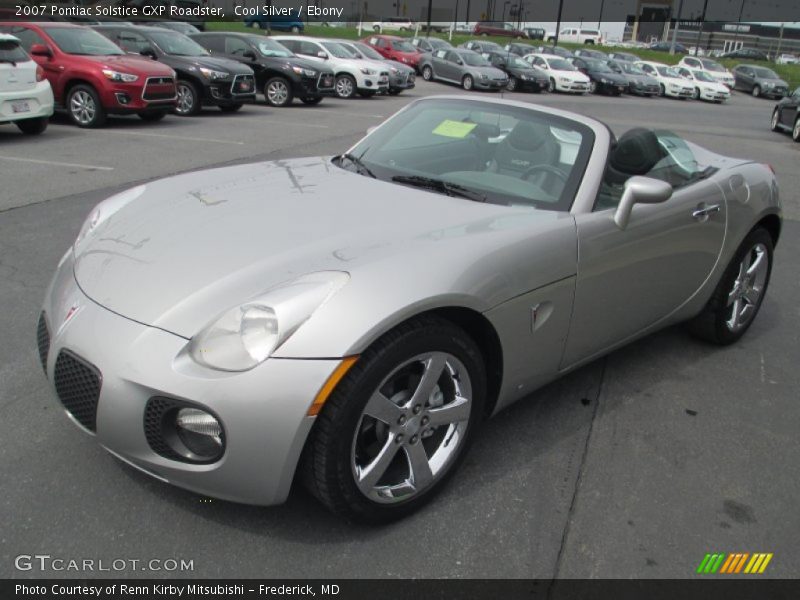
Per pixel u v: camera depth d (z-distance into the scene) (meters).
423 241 2.37
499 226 2.57
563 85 27.81
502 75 25.20
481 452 2.78
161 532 2.21
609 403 3.26
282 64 15.46
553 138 3.15
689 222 3.29
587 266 2.75
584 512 2.46
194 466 2.04
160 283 2.21
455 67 25.62
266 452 1.98
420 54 28.16
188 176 3.26
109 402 2.04
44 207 5.91
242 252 2.31
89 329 2.14
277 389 1.94
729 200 3.60
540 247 2.55
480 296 2.30
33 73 9.35
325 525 2.29
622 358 3.79
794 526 2.49
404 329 2.12
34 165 7.64
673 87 30.59
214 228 2.50
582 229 2.74
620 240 2.89
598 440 2.93
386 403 2.14
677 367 3.71
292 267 2.19
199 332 2.04
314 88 15.83
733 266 3.78
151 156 8.58
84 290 2.29
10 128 10.36
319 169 3.28
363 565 2.14
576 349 2.92
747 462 2.86
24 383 3.04
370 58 20.55
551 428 3.00
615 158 3.11
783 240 6.55
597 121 3.24
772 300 4.92
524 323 2.54
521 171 3.04
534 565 2.20
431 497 2.42
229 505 2.34
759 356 3.94
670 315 3.52
